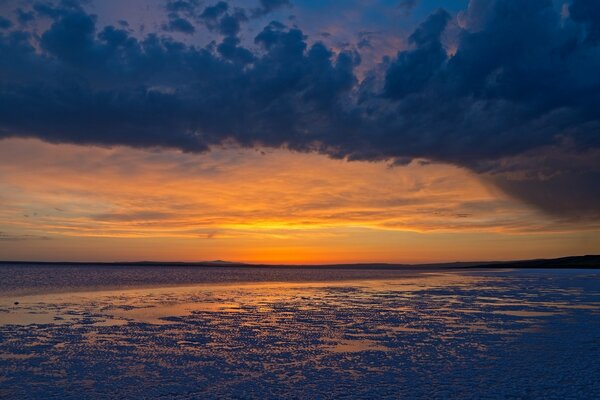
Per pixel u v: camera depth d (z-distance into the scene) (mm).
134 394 9523
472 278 64125
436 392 9625
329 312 23156
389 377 10820
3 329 17312
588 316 21047
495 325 18516
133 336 16000
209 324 18906
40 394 9484
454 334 16500
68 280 66000
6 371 11242
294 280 69375
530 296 31688
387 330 17438
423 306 25844
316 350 13828
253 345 14555
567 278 59375
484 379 10602
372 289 41562
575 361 12312
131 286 48469
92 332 16734
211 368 11656
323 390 9812
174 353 13352
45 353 13211
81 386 10062
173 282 60688
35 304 26562
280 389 9883
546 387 9945
